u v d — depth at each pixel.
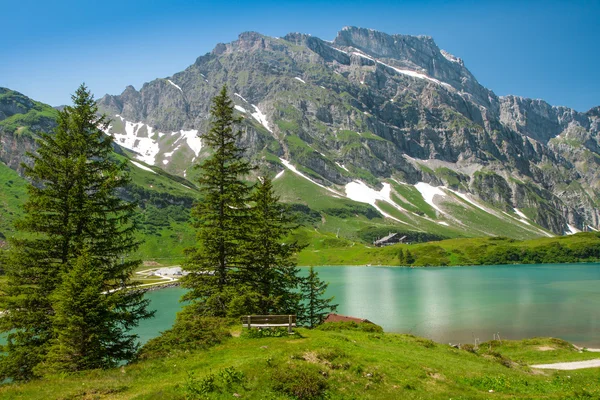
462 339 65.38
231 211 36.50
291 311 39.62
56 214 30.41
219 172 36.53
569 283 138.25
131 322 30.27
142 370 20.89
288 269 40.75
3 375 25.38
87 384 18.81
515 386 22.25
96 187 31.98
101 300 26.14
